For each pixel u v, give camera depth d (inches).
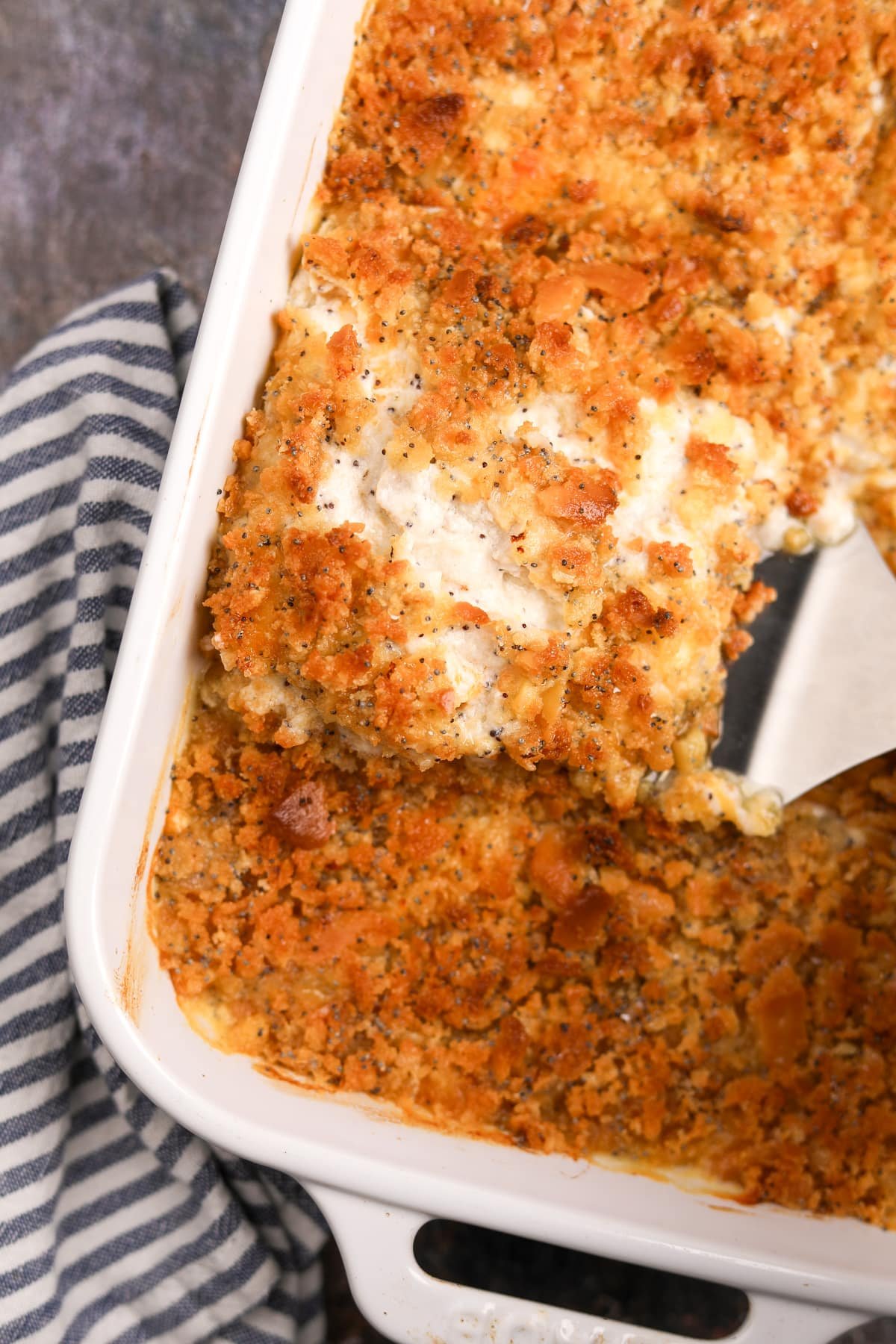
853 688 17.8
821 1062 17.6
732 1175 17.4
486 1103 17.4
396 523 16.7
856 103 17.6
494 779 17.4
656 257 17.6
